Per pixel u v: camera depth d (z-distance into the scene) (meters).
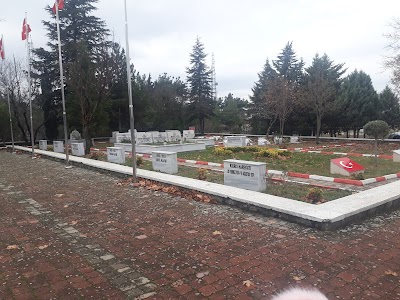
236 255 4.56
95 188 9.51
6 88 27.59
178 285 3.76
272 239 5.14
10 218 6.64
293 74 34.41
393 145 21.11
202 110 38.19
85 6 31.17
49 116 31.72
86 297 3.54
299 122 31.59
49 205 7.64
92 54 27.55
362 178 9.27
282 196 7.51
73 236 5.49
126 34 9.73
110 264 4.36
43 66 30.67
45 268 4.28
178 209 7.01
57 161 16.62
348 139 24.81
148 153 18.94
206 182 8.80
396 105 31.83
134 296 3.54
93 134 29.55
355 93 30.50
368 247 4.77
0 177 12.05
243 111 45.16
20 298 3.55
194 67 38.59
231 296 3.50
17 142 30.92
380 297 3.45
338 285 3.70
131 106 9.82
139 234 5.51
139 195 8.42
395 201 6.88
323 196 7.42
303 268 4.13
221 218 6.31
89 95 21.33
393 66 19.59
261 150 16.70
